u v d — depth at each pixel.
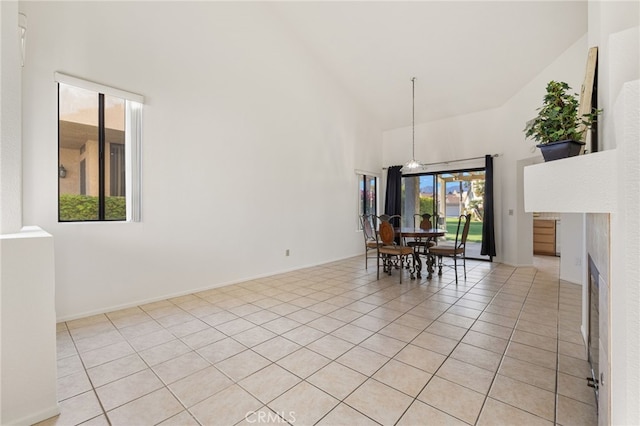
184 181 3.55
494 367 1.92
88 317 2.81
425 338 2.36
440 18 3.89
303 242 5.26
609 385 1.02
